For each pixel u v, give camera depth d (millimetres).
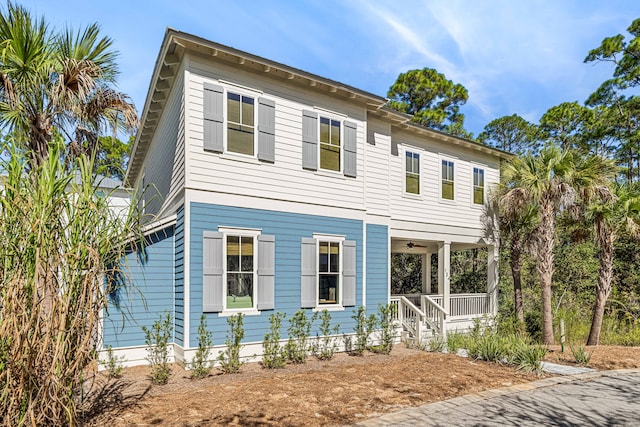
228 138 8906
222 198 8695
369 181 11609
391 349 10305
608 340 12836
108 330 8125
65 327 3980
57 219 4031
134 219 4930
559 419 5371
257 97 9297
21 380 3631
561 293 16453
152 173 13523
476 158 14961
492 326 13547
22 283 3695
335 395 6203
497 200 14648
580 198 12320
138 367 8188
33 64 7137
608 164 12289
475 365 8445
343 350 10133
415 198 12953
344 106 10766
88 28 8023
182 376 7492
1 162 3959
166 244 8883
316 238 10008
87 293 4129
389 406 5727
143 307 8492
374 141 11844
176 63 8992
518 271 14836
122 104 8375
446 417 5324
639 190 12727
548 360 9266
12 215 3805
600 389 6883
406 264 21344
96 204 4293
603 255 12477
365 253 11133
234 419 5113
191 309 8172
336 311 10188
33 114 7348
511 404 5941
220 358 7930
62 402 3914
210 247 8445
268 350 8586
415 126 12617
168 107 10391
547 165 12469
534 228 13898
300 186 9852
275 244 9352
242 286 8961
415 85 27141
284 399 5977
